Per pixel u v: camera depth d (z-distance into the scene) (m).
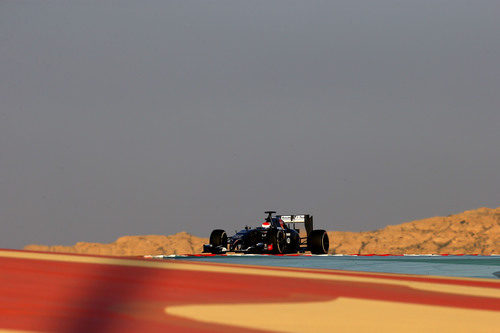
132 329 14.79
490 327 16.27
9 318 15.40
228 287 21.48
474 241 187.25
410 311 18.14
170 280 22.19
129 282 21.28
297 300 19.59
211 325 15.53
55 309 16.61
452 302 19.81
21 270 22.70
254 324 15.86
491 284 24.55
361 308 18.45
